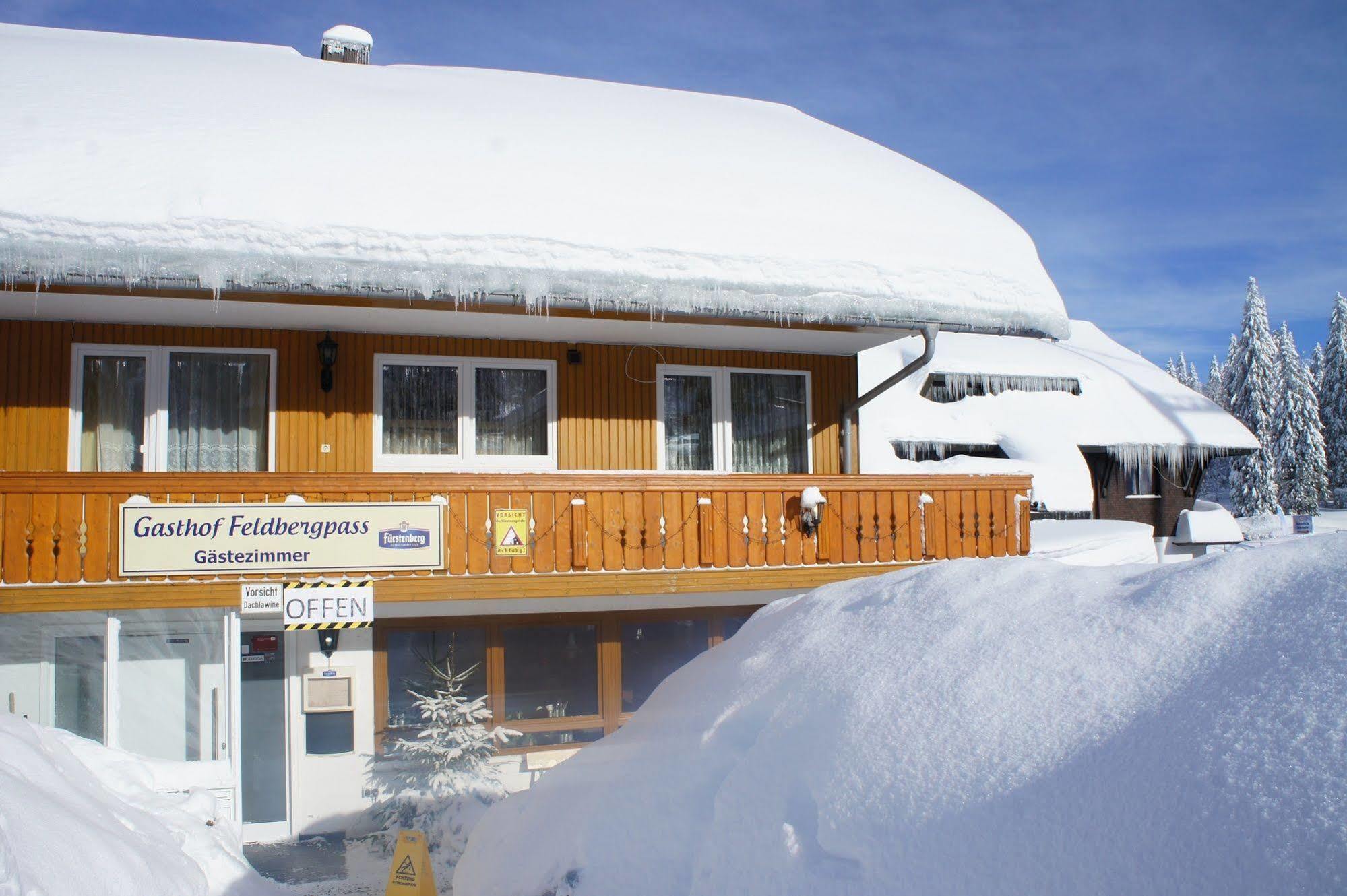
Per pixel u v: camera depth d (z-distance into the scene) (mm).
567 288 9469
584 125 11672
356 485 9289
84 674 9562
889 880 3568
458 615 10859
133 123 9430
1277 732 3041
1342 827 2625
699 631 11555
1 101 9352
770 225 10648
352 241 9008
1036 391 27016
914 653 4762
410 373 11117
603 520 9891
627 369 11750
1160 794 3105
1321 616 3449
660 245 9945
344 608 9102
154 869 6500
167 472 9430
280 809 10250
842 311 10383
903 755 4035
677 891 4328
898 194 11922
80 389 10180
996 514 11266
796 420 12477
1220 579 4055
